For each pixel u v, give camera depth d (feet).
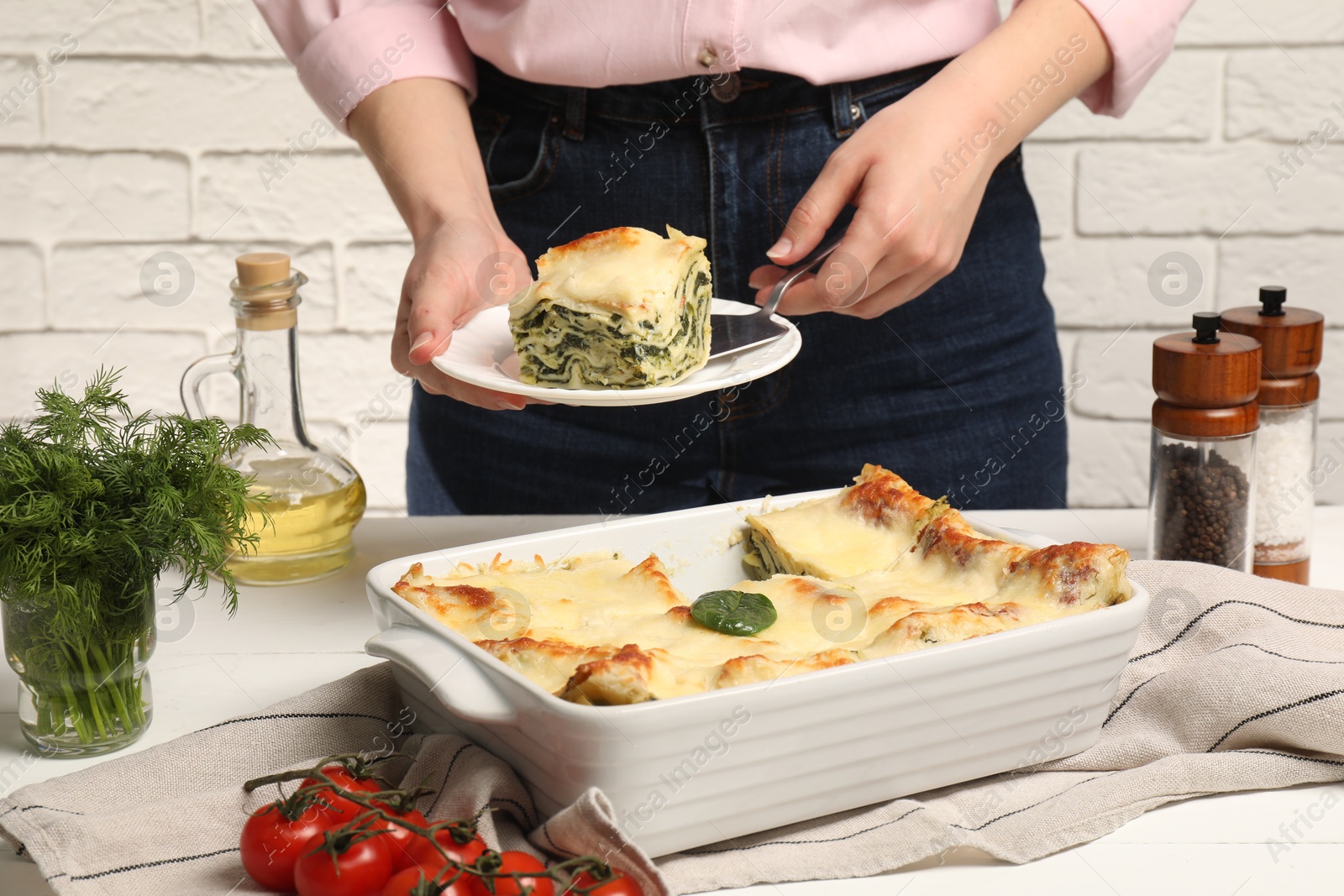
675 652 3.19
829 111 4.87
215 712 3.73
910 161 4.08
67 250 7.32
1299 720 3.30
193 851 2.97
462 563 3.73
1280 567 4.40
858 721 2.95
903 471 5.43
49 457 3.22
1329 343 7.48
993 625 3.25
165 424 3.53
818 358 5.22
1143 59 4.73
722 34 4.65
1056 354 5.65
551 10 4.76
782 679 2.82
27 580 3.14
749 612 3.32
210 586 4.57
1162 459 4.33
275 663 4.02
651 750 2.76
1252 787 3.29
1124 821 3.16
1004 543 3.64
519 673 2.87
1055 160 7.26
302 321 7.65
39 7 6.97
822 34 4.75
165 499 3.26
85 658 3.37
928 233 4.15
